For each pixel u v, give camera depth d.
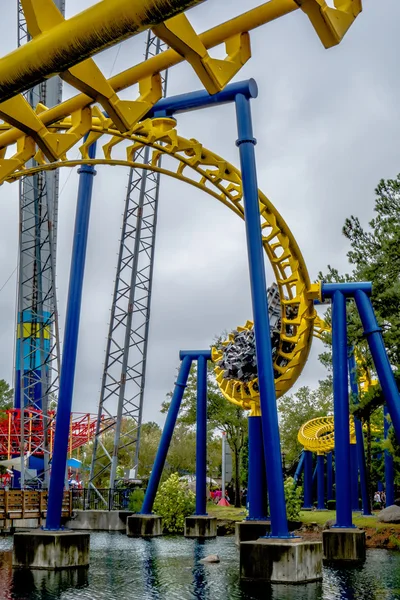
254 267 20.81
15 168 14.40
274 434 19.98
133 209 49.34
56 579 20.08
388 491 37.66
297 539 19.92
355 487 40.62
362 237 32.59
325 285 27.77
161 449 36.94
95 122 20.81
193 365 55.28
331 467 55.81
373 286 29.12
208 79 10.23
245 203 21.34
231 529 37.94
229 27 11.78
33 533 22.22
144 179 49.78
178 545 31.11
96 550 28.84
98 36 7.65
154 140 22.41
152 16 7.26
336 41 9.25
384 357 26.12
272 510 20.00
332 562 24.36
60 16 8.43
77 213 25.31
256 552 19.80
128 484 45.81
